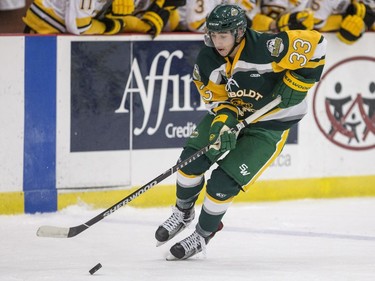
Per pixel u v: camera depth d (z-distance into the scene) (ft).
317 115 62.49
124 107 57.47
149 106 58.18
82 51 56.03
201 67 41.60
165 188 59.11
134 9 58.54
